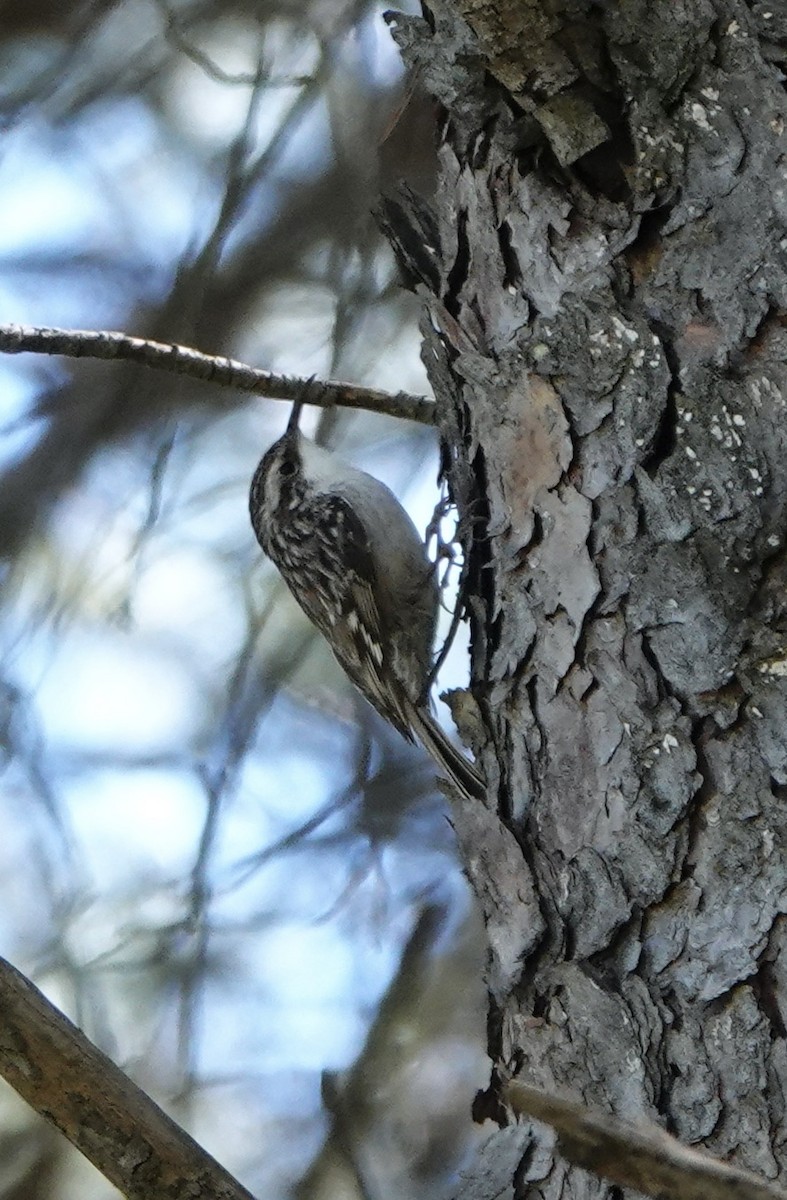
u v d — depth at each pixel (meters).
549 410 5.86
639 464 5.62
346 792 10.86
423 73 6.11
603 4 5.64
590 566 5.68
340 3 11.05
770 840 5.19
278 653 11.12
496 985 5.68
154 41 11.24
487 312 6.21
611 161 5.81
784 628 5.32
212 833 9.97
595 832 5.50
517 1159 5.33
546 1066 5.37
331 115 10.73
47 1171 10.25
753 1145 4.95
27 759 10.45
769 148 5.65
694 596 5.44
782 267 5.56
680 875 5.29
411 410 8.02
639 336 5.68
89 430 10.93
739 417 5.49
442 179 6.52
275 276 10.89
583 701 5.64
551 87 5.71
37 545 10.87
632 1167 4.27
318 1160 10.15
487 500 6.18
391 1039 10.34
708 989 5.15
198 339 10.77
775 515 5.39
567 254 5.93
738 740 5.30
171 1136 4.96
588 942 5.39
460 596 6.24
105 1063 4.96
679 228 5.72
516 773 5.82
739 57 5.72
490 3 5.55
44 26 11.36
